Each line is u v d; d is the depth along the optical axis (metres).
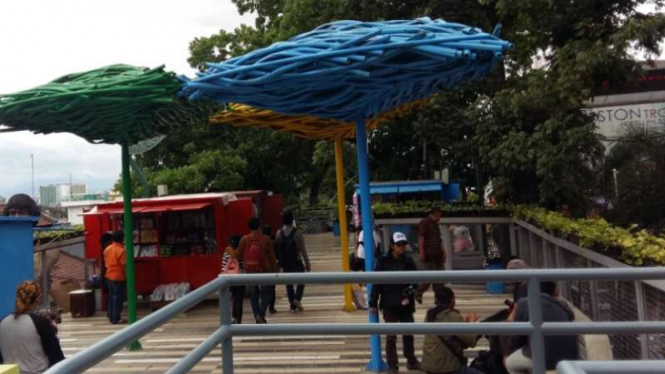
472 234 11.95
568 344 4.18
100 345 2.10
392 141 19.17
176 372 2.59
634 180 8.54
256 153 25.59
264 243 9.25
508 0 9.27
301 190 38.19
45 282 12.27
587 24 8.76
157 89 6.72
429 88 5.80
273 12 24.47
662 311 4.09
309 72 4.51
